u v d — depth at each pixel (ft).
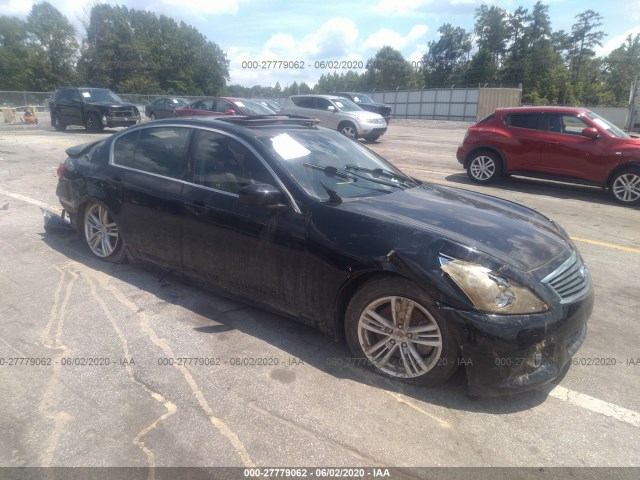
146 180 13.80
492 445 8.32
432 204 11.80
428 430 8.63
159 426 8.50
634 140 28.91
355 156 14.05
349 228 10.27
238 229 11.67
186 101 84.12
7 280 14.47
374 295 9.87
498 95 133.28
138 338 11.37
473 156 34.19
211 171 12.60
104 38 187.83
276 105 63.57
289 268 10.96
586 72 259.39
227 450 8.00
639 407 9.52
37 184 28.84
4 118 85.40
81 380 9.73
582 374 10.62
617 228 23.18
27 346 10.91
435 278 9.10
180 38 189.57
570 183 32.35
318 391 9.61
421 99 146.30
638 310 13.98
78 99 63.98
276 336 11.68
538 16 226.99
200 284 13.10
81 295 13.55
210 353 10.85
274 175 11.53
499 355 8.80
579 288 10.11
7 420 8.56
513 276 9.12
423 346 9.75
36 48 220.84
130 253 14.80
